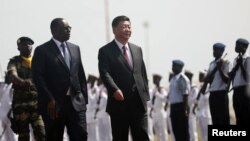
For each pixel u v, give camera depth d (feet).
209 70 86.02
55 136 61.00
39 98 60.90
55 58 61.31
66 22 61.98
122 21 62.64
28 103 69.77
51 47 61.72
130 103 62.03
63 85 61.00
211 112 86.12
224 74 84.23
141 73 62.95
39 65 61.16
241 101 82.48
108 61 62.44
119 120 62.03
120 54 62.59
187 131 93.71
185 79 93.30
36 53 61.57
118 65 62.23
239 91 82.53
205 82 86.12
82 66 62.69
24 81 68.90
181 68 93.71
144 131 62.23
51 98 60.29
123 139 62.49
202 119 101.35
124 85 61.98
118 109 61.87
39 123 69.82
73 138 61.26
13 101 70.18
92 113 109.60
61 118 60.80
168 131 113.19
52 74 61.21
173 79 93.86
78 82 61.93
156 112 107.45
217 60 85.35
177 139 93.91
